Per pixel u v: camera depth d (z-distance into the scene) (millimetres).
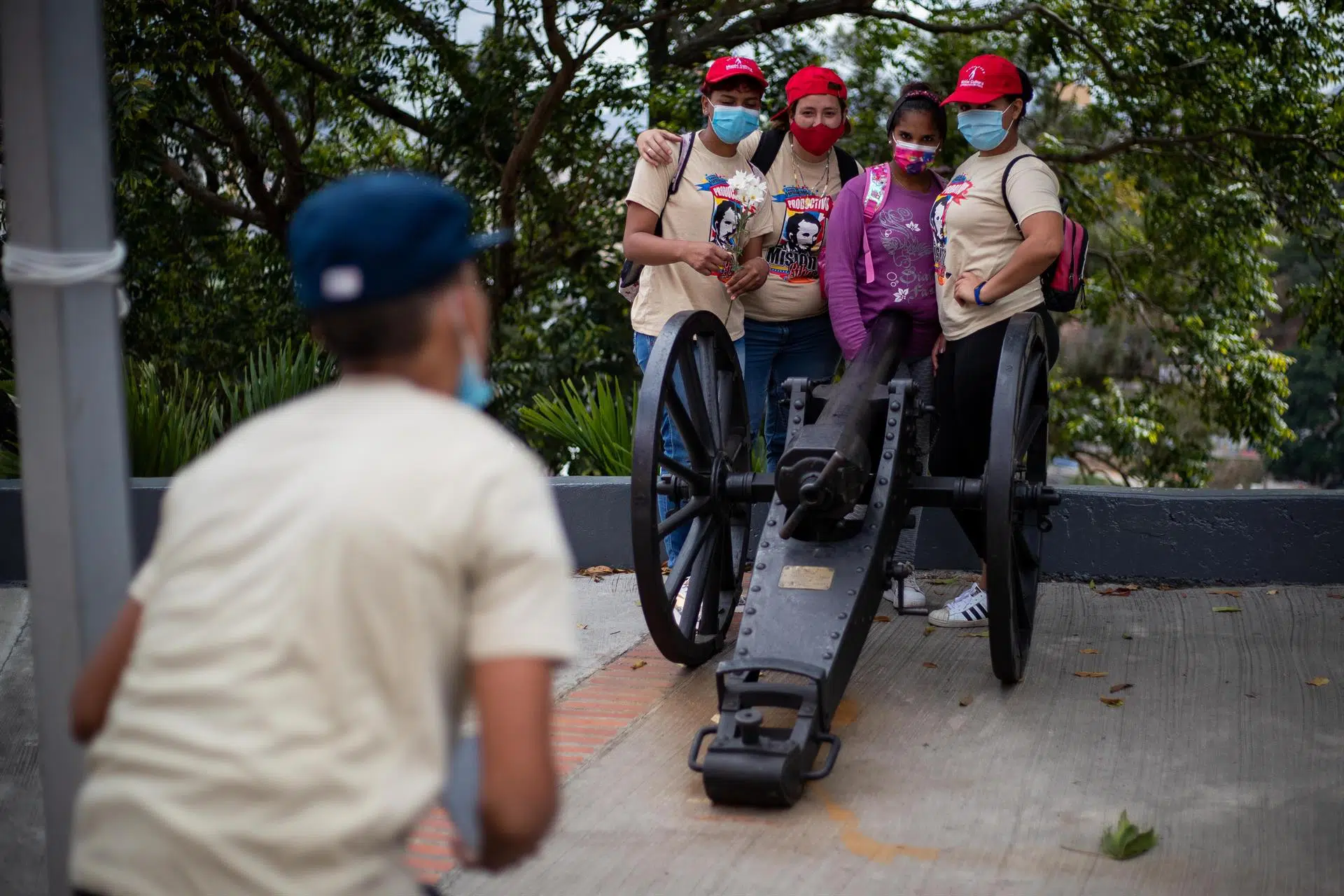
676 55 10617
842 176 4328
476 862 1218
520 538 1135
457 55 10508
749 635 2998
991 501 3213
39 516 1698
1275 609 4070
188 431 5758
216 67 9281
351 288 1155
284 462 1167
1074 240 3729
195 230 10930
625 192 10938
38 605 1714
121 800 1091
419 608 1099
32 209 1653
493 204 10688
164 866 1069
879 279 4016
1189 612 4094
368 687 1096
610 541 4969
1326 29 11188
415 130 11219
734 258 4062
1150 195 13461
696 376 3672
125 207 9875
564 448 6312
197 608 1124
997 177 3701
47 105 1632
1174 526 4398
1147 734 3125
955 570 4727
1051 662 3689
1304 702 3305
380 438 1152
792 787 2740
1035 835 2596
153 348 10297
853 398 3396
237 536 1139
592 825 2703
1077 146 13391
